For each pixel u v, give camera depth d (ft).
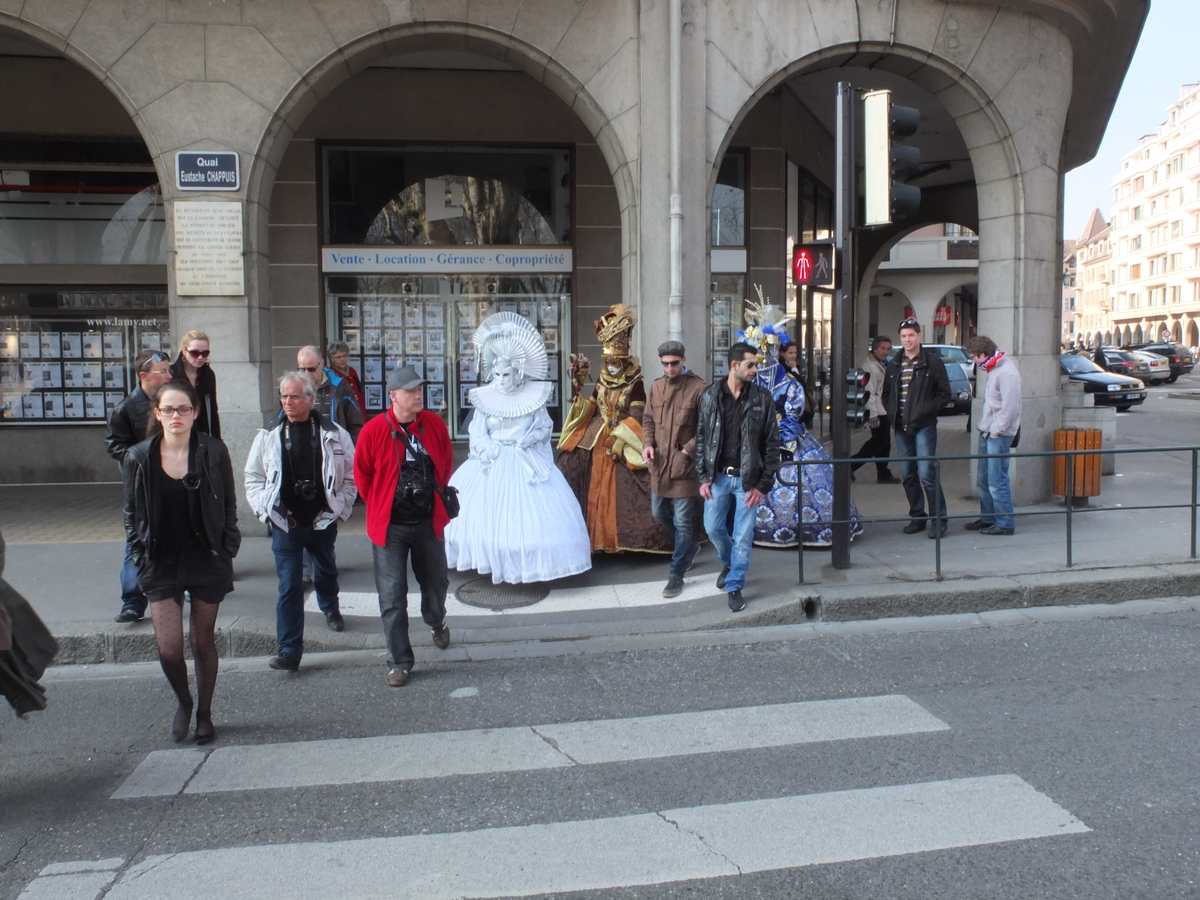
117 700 17.30
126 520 14.84
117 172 37.17
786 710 16.16
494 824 12.37
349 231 37.01
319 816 12.70
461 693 17.40
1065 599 22.22
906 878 10.84
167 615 14.94
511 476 22.67
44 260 37.19
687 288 28.17
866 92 22.45
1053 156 31.53
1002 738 14.73
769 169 39.32
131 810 12.95
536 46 27.71
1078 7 31.35
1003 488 27.32
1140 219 324.39
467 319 37.76
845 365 23.08
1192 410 76.89
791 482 26.13
